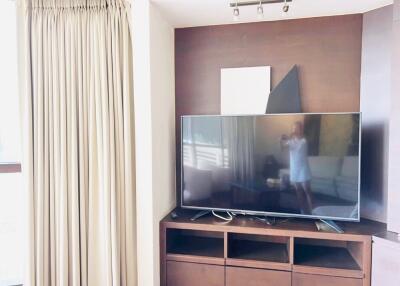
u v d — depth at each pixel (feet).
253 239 7.31
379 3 6.04
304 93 6.98
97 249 6.44
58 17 6.35
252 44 7.23
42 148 6.32
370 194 6.42
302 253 6.48
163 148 6.89
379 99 6.22
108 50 6.35
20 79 6.52
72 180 6.31
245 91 7.25
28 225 6.32
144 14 6.05
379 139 6.21
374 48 6.33
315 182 6.09
